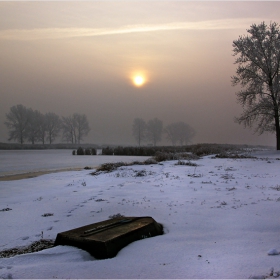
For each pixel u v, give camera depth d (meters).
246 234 4.82
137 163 20.39
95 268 3.64
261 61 30.72
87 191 10.51
